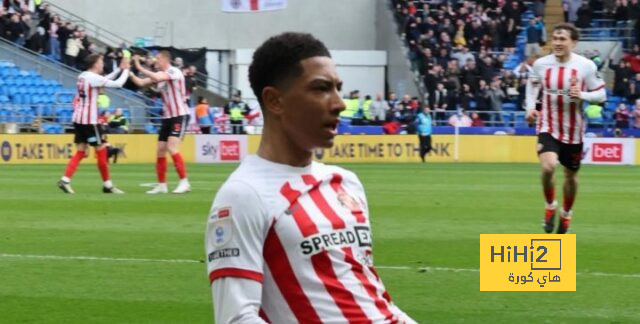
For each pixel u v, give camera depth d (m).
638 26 46.66
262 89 4.59
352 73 48.75
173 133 21.31
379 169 33.81
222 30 49.69
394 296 10.40
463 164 38.34
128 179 26.89
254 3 44.75
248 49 48.78
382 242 14.12
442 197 21.62
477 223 16.52
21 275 11.44
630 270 12.03
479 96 43.75
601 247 13.90
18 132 38.41
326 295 4.48
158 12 49.09
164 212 17.66
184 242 13.97
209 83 48.00
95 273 11.57
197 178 27.70
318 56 4.55
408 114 42.09
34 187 23.52
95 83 21.08
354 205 4.70
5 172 30.08
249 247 4.41
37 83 41.94
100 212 17.69
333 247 4.52
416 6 49.47
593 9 49.25
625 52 46.38
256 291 4.38
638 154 39.94
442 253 13.13
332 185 4.73
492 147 41.41
